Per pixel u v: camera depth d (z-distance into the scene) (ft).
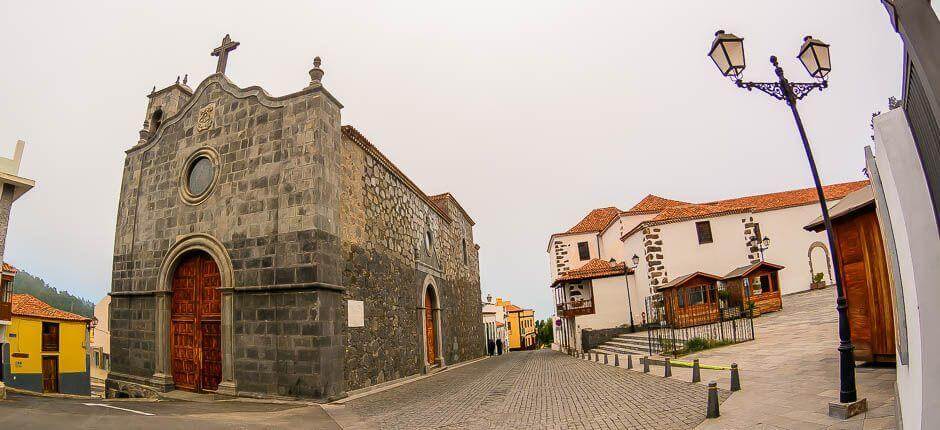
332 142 49.37
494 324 188.03
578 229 134.31
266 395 44.39
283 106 49.37
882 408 22.20
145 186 57.41
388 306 61.67
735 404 27.35
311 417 35.76
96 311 131.54
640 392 36.52
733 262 92.79
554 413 32.81
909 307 12.02
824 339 47.32
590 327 97.25
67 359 92.73
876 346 31.01
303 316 44.24
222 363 47.09
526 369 71.87
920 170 10.90
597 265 105.50
